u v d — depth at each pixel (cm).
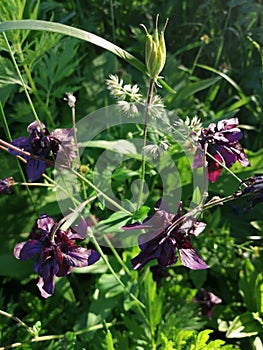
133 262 24
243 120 50
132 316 34
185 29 55
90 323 34
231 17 55
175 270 39
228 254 40
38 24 24
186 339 31
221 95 52
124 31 53
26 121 42
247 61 52
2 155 41
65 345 32
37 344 33
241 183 23
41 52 37
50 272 23
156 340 34
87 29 49
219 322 37
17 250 24
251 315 35
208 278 41
